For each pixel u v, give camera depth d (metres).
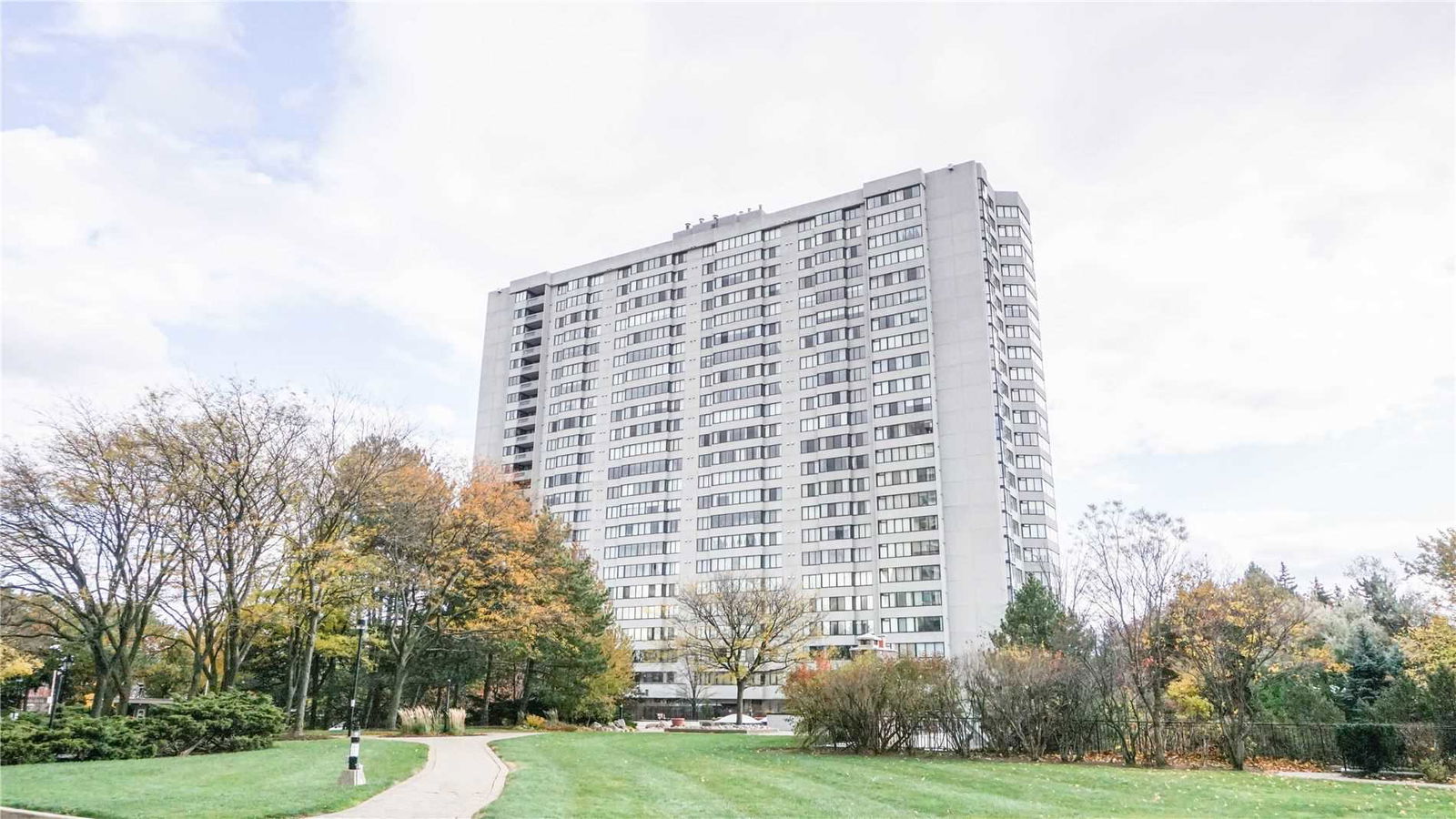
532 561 47.28
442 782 19.72
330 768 21.30
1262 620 27.91
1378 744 24.50
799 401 112.62
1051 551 103.44
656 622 112.62
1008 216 116.31
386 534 40.69
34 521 33.03
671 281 129.00
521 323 141.75
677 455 120.00
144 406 33.53
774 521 109.38
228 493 35.22
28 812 14.65
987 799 18.56
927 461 101.38
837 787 20.22
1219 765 26.58
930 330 105.88
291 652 44.31
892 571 99.94
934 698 30.42
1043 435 108.25
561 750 29.38
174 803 15.41
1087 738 28.67
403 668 43.84
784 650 77.25
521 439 135.12
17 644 44.94
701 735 41.41
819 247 117.62
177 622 36.44
